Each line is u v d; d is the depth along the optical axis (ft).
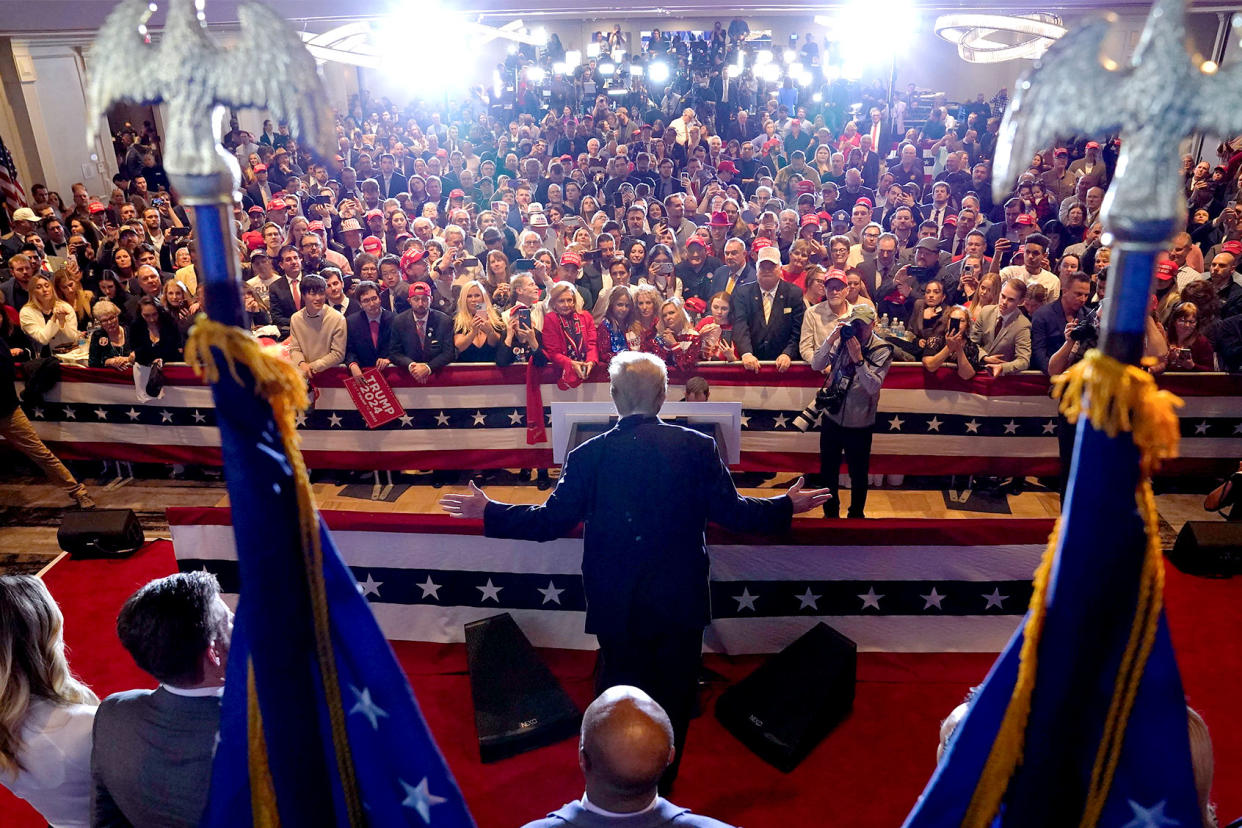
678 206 31.24
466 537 14.10
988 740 4.16
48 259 31.09
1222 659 14.75
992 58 38.70
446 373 21.88
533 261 26.40
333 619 4.37
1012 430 21.40
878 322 22.56
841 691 13.29
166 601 6.74
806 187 40.42
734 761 12.73
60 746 7.57
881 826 11.66
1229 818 11.59
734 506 10.53
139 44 3.29
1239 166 36.29
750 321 22.24
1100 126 3.10
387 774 4.55
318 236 27.78
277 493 3.87
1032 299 21.91
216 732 6.78
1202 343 20.71
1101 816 4.00
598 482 10.45
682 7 26.00
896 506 21.81
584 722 6.91
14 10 23.26
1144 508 3.53
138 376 22.24
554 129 58.65
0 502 22.47
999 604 14.12
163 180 53.67
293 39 3.31
